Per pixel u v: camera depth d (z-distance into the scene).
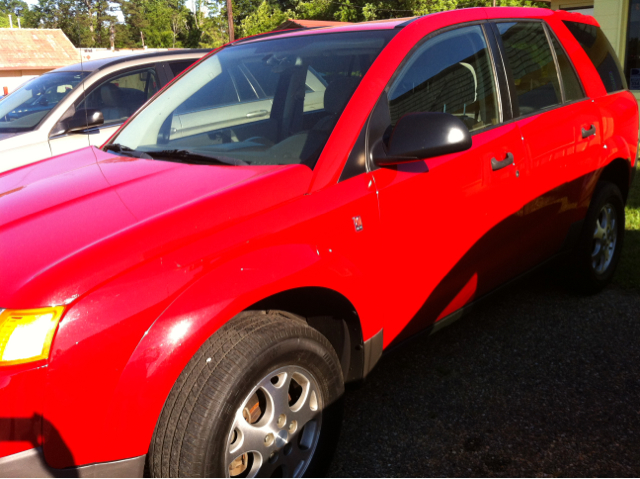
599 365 3.09
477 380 3.01
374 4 41.19
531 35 3.34
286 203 2.10
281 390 2.00
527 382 2.97
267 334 1.92
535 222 3.18
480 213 2.78
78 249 1.78
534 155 3.05
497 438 2.57
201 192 2.08
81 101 5.59
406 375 3.09
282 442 2.04
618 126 3.79
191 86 3.12
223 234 1.92
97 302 1.68
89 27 74.44
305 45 2.92
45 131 5.36
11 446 1.59
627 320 3.55
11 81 37.31
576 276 3.73
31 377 1.59
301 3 52.22
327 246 2.16
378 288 2.36
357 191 2.27
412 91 2.57
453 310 2.88
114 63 5.90
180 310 1.76
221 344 1.86
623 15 10.94
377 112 2.40
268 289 1.92
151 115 3.10
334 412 2.21
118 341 1.68
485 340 3.40
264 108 2.67
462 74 2.82
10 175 2.77
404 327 2.59
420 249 2.52
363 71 2.50
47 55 39.00
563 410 2.73
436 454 2.49
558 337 3.39
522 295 3.96
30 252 1.81
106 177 2.41
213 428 1.79
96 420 1.67
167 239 1.84
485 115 2.89
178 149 2.66
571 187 3.38
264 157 2.38
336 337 2.39
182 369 1.78
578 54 3.65
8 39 38.59
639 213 5.25
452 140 2.22
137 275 1.75
